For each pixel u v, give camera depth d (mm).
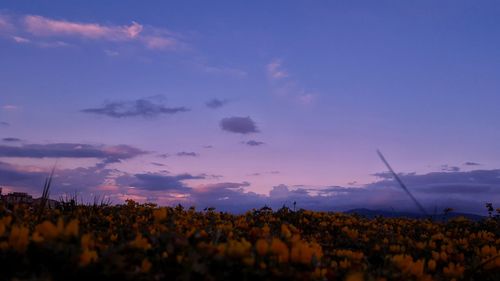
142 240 5270
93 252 4527
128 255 4984
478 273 7199
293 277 4680
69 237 4691
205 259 4867
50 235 4625
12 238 4508
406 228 11648
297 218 11516
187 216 9242
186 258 4875
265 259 4926
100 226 8484
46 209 9164
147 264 4664
